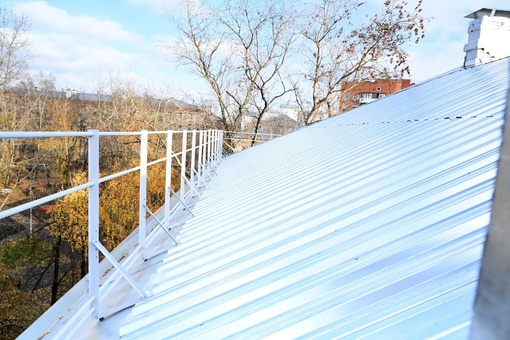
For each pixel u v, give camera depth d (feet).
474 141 7.82
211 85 62.75
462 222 4.07
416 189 6.05
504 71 16.94
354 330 3.13
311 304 4.00
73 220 53.88
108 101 76.18
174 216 13.34
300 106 65.98
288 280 4.83
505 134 5.53
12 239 58.80
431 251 3.79
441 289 3.07
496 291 2.27
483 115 10.14
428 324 2.70
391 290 3.46
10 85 66.85
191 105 65.26
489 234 2.84
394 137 12.48
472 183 5.23
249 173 17.84
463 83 18.74
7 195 60.90
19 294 50.49
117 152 66.49
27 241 58.80
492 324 2.13
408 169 7.66
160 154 61.41
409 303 3.11
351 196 7.41
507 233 2.74
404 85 66.13
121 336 5.31
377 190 7.06
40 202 4.02
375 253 4.43
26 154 65.26
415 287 3.30
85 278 7.21
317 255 5.21
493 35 22.00
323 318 3.61
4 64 63.93
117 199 55.83
